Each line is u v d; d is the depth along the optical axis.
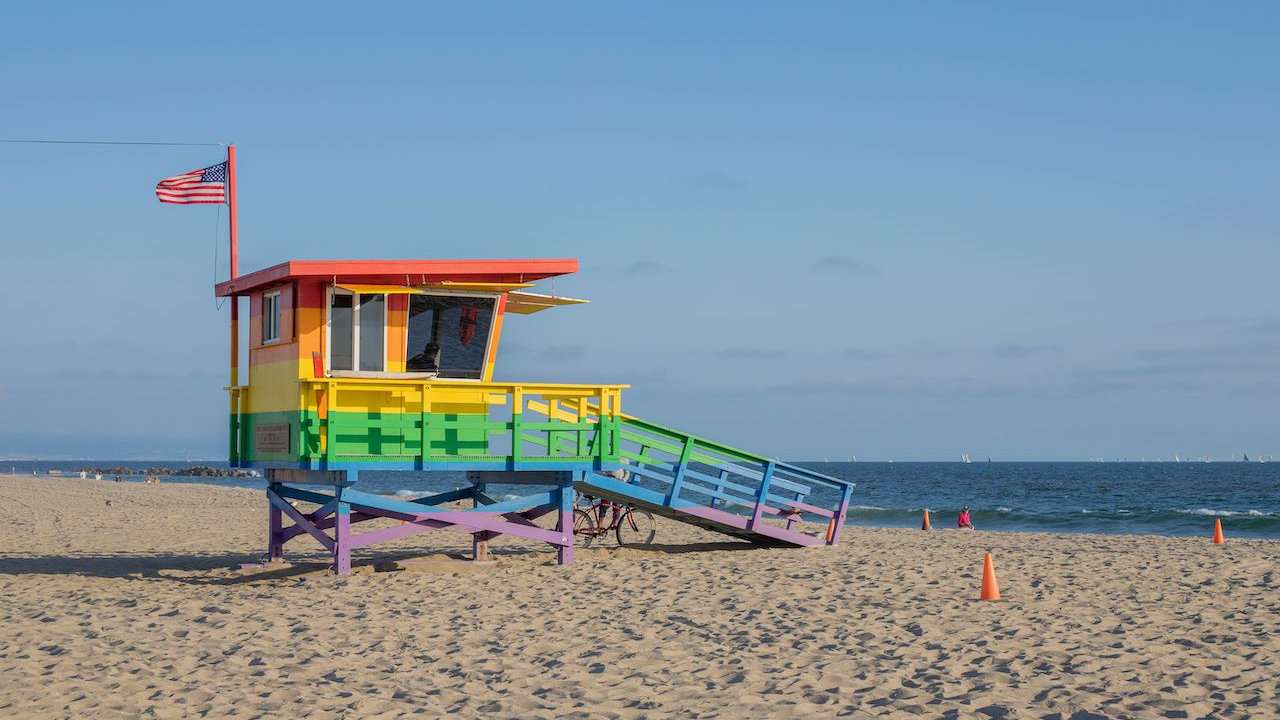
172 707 8.89
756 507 20.73
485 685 9.62
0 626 12.46
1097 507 62.81
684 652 10.86
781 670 9.98
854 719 8.27
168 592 15.44
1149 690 8.91
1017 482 109.69
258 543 24.11
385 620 12.82
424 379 16.73
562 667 10.24
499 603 14.05
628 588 15.20
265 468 18.30
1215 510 58.09
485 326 17.23
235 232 20.20
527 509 19.41
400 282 16.53
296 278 16.27
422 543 23.27
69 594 15.19
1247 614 12.59
